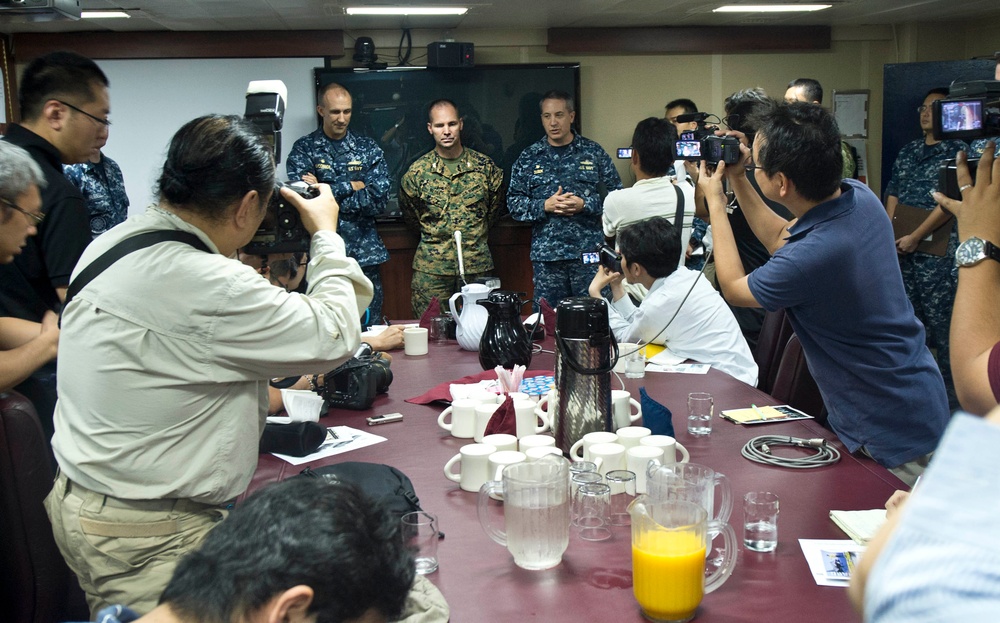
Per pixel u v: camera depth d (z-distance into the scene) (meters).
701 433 1.97
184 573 0.73
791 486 1.64
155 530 1.40
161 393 1.37
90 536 1.39
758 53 6.47
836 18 6.21
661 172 4.05
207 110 5.77
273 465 1.84
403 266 5.98
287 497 0.77
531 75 6.00
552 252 5.40
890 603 0.43
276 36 5.74
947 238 4.96
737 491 1.62
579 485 1.45
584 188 5.44
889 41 6.64
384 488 1.50
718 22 6.20
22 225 1.91
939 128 1.56
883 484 1.64
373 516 0.78
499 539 1.38
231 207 1.40
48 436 2.25
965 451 0.47
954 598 0.41
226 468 1.42
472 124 5.97
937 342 5.09
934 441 1.98
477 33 6.10
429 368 2.71
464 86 5.93
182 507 1.42
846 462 1.77
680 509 1.20
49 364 2.32
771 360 2.93
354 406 2.24
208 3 4.77
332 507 0.76
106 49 5.58
